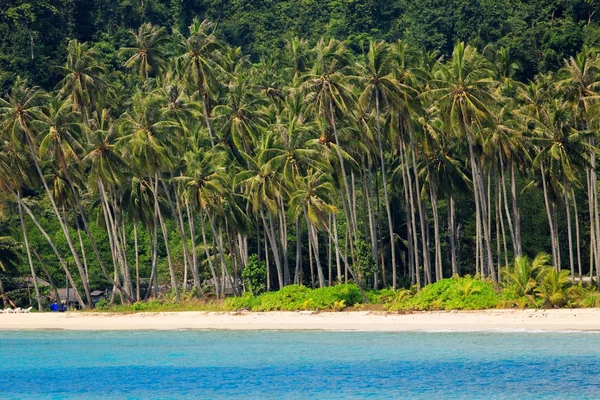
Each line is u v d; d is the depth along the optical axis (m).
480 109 148.50
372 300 150.75
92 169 165.25
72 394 101.00
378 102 153.50
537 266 140.25
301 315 148.00
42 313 172.75
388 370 107.06
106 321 159.88
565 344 116.25
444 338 123.94
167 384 104.31
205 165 163.62
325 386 100.00
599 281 157.75
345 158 163.75
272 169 155.50
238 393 98.00
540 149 164.88
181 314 159.00
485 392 94.19
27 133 167.00
